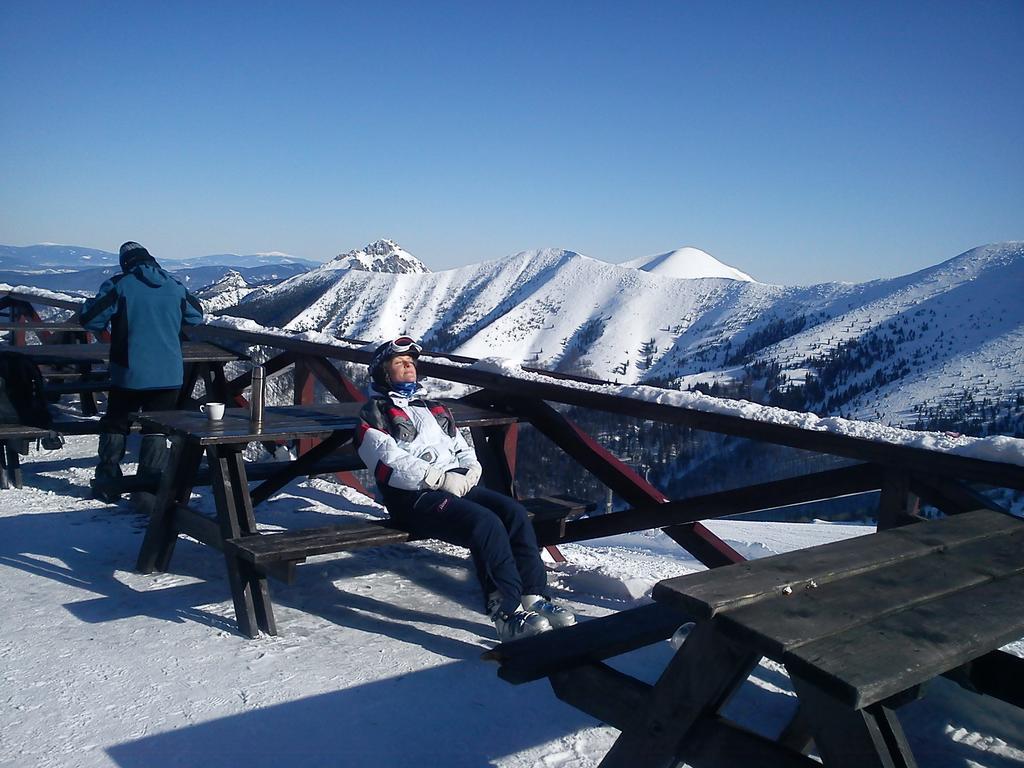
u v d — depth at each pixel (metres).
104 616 3.70
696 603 1.80
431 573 4.55
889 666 1.61
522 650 2.28
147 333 5.63
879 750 1.61
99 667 3.16
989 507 2.92
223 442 3.67
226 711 2.84
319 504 6.13
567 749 2.68
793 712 3.02
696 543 4.16
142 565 4.27
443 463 3.74
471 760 2.60
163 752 2.56
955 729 2.90
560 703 2.99
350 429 4.04
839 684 1.54
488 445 5.03
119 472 5.85
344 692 3.02
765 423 3.60
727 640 1.81
